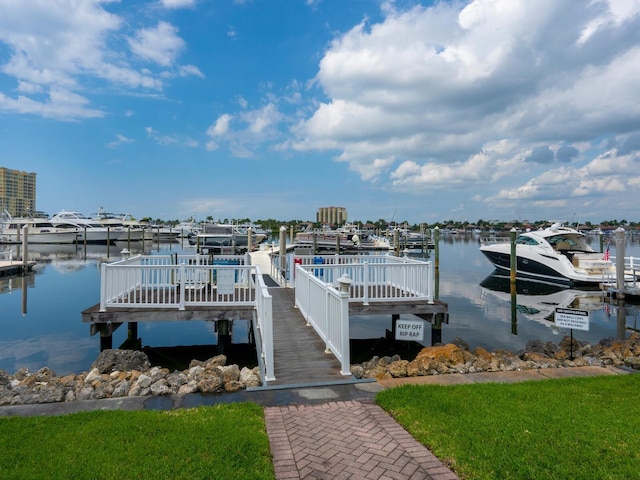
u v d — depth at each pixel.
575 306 20.34
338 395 5.66
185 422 4.58
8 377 7.14
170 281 12.15
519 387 5.85
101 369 8.28
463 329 15.35
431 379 6.38
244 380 6.46
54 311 17.84
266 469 3.62
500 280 29.94
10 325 15.27
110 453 3.84
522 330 15.34
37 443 4.05
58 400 5.73
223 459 3.76
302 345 8.15
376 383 6.18
